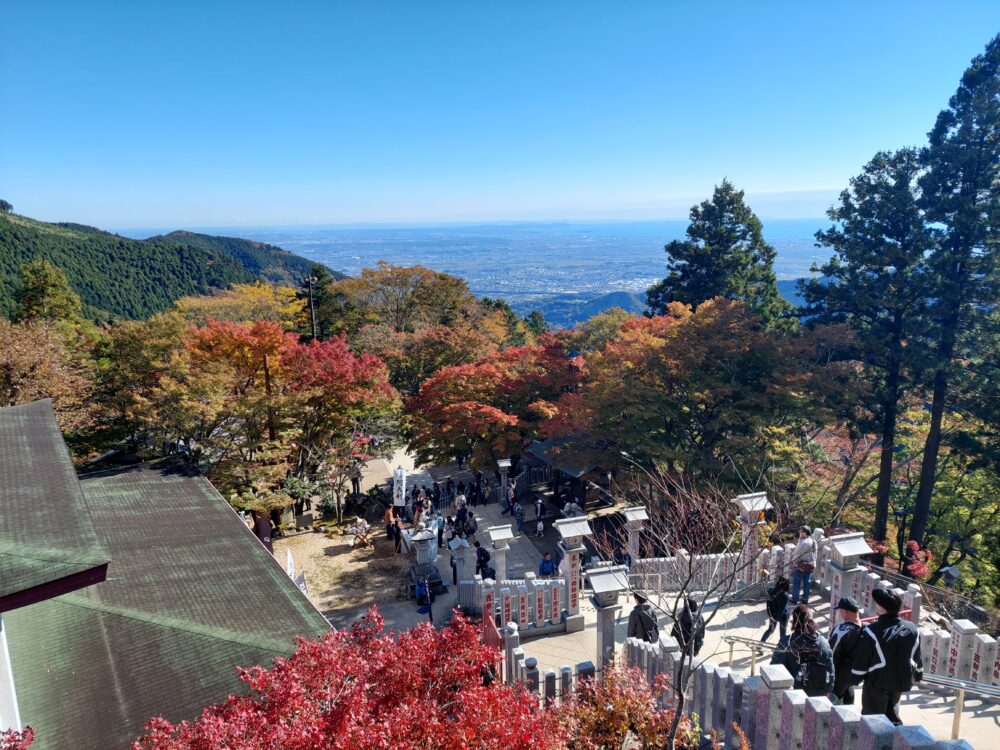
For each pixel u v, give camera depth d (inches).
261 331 989.2
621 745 299.1
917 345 953.5
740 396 979.3
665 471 829.8
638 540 566.9
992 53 952.3
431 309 2206.0
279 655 346.6
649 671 355.6
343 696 225.8
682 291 1672.0
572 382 1219.2
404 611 762.2
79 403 1084.5
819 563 496.4
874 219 1043.3
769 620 423.5
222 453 980.6
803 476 943.0
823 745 231.8
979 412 916.6
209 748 199.2
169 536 495.8
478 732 210.2
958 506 1009.5
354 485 1235.9
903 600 411.5
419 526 900.6
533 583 502.0
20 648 325.7
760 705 270.8
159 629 352.8
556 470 1178.0
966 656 345.4
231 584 423.2
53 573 239.5
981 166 957.8
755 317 1048.8
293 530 1043.9
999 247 905.5
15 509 285.4
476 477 1253.7
